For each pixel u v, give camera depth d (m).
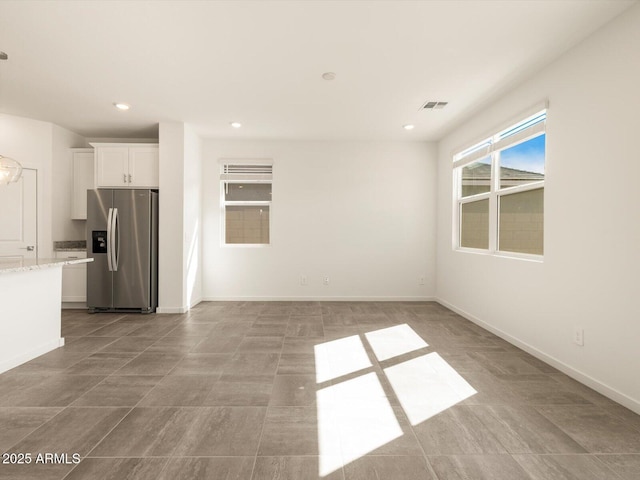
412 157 5.57
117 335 3.68
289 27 2.47
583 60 2.54
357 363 2.89
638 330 2.11
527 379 2.58
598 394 2.34
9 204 4.45
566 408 2.15
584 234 2.52
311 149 5.54
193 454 1.68
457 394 2.33
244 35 2.57
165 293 4.67
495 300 3.74
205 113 4.25
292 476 1.53
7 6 2.23
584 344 2.51
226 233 5.63
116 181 4.74
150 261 4.62
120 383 2.49
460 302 4.65
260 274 5.54
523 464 1.62
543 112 3.05
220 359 2.98
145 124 4.70
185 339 3.54
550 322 2.88
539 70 3.05
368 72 3.14
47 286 3.16
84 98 3.79
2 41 2.65
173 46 2.72
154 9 2.26
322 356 3.06
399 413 2.08
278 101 3.85
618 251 2.24
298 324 4.13
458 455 1.68
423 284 5.62
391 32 2.52
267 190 5.62
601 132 2.38
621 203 2.22
